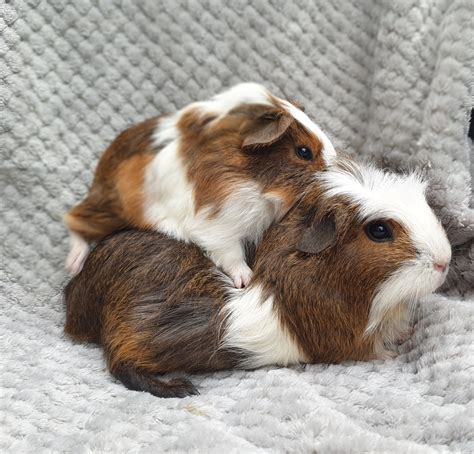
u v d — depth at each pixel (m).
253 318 0.46
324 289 0.46
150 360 0.46
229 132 0.47
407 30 0.52
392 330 0.48
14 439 0.42
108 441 0.41
